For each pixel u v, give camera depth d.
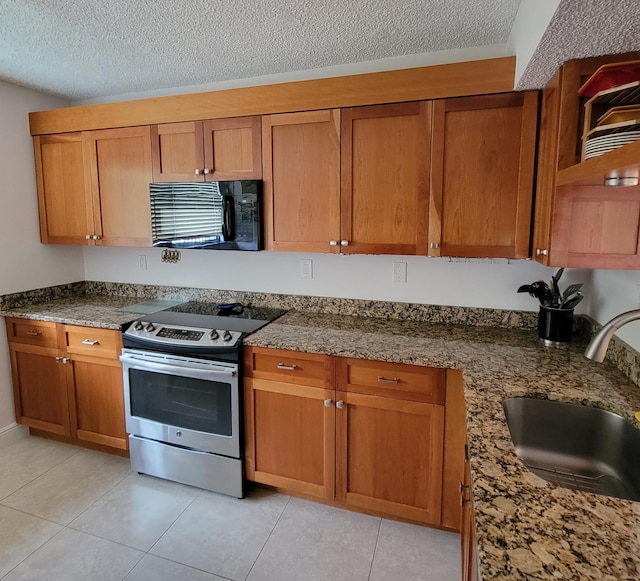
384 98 1.94
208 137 2.27
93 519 2.04
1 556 1.80
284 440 2.10
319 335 2.12
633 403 1.30
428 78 1.87
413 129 1.93
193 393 2.20
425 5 1.66
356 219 2.08
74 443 2.73
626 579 0.63
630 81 1.22
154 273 2.96
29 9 1.67
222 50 2.09
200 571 1.74
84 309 2.66
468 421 1.17
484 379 1.52
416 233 2.00
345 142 2.04
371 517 2.06
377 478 1.97
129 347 2.31
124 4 1.63
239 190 2.22
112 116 2.46
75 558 1.80
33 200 2.80
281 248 2.23
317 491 2.08
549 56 1.36
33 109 2.75
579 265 1.47
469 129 1.86
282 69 2.38
